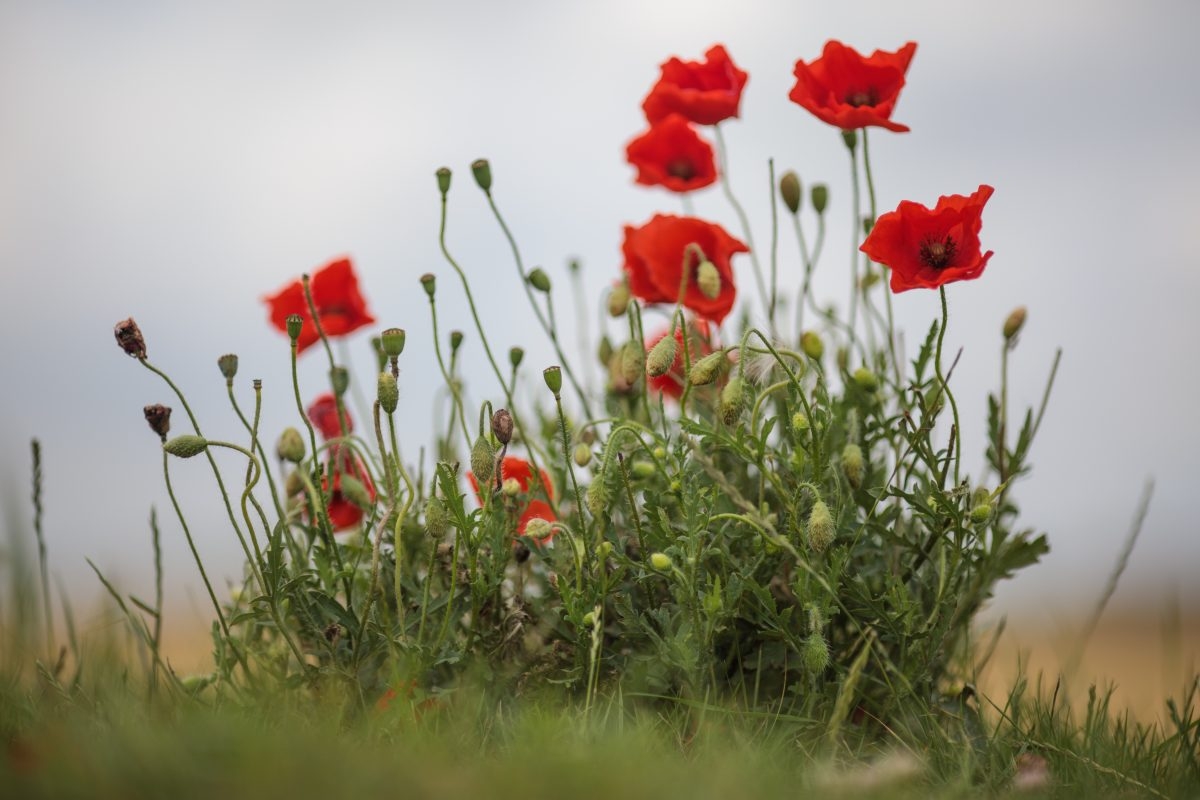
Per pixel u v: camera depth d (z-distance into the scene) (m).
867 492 2.90
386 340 2.62
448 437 3.10
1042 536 2.81
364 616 2.56
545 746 2.10
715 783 2.01
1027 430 2.95
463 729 2.41
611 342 3.49
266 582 2.61
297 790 1.81
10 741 2.24
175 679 2.67
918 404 3.00
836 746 2.46
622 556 2.67
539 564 2.95
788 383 2.80
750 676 2.82
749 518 2.48
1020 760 2.56
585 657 2.70
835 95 3.18
